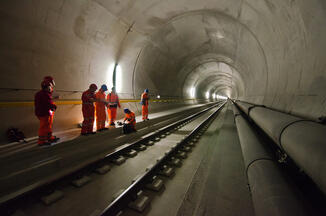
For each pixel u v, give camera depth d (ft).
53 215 7.57
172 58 43.27
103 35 23.31
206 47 41.34
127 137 18.90
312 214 4.66
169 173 10.91
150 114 38.22
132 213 7.53
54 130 19.19
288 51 12.96
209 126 29.12
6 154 11.89
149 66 38.75
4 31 14.37
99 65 25.40
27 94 16.62
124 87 32.14
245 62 33.58
